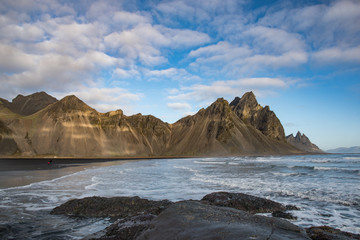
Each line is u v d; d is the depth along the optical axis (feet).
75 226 30.19
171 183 67.10
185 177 82.48
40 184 64.90
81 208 36.65
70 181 71.36
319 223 31.01
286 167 121.80
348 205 39.96
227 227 15.31
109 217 34.32
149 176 86.43
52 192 52.80
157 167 140.05
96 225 30.63
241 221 16.84
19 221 32.12
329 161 176.24
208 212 19.07
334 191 52.03
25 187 59.67
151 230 16.99
